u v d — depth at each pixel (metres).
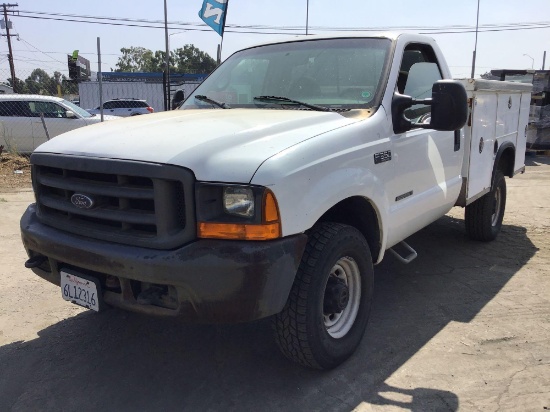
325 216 3.41
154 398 3.07
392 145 3.61
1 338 3.79
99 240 2.92
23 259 5.45
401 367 3.37
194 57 68.75
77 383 3.23
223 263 2.59
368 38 4.11
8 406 3.01
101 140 3.05
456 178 4.73
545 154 14.19
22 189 9.53
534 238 6.32
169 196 2.68
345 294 3.28
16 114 13.99
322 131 3.15
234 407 2.97
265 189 2.62
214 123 3.19
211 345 3.69
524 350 3.56
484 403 2.97
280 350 3.28
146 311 2.82
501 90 5.46
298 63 4.16
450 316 4.12
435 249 5.85
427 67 4.43
